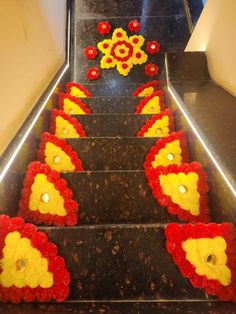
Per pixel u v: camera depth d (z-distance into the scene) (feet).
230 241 3.85
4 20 5.21
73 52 12.65
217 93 6.84
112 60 12.30
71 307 3.49
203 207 4.82
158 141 6.18
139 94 10.66
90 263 3.82
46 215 4.59
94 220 4.74
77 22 13.04
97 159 6.15
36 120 6.39
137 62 12.31
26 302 3.58
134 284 3.72
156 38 12.71
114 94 12.14
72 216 4.60
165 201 4.76
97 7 13.23
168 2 13.26
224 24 6.95
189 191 4.90
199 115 5.67
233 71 6.36
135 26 12.67
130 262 3.83
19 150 5.27
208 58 8.31
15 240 3.81
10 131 5.12
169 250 3.83
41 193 4.75
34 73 6.85
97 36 12.88
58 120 7.34
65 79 10.62
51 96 8.15
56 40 9.53
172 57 8.58
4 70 5.05
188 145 6.31
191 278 3.68
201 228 3.93
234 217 4.10
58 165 5.90
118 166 6.15
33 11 7.12
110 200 4.86
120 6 13.24
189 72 8.39
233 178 3.94
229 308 3.45
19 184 5.09
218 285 3.61
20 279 3.61
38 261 3.71
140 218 4.78
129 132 7.60
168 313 3.36
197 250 3.80
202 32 8.84
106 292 3.68
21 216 4.62
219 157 4.38
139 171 5.01
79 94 10.23
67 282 3.64
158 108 8.81
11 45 5.48
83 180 4.96
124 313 3.36
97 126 7.63
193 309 3.44
